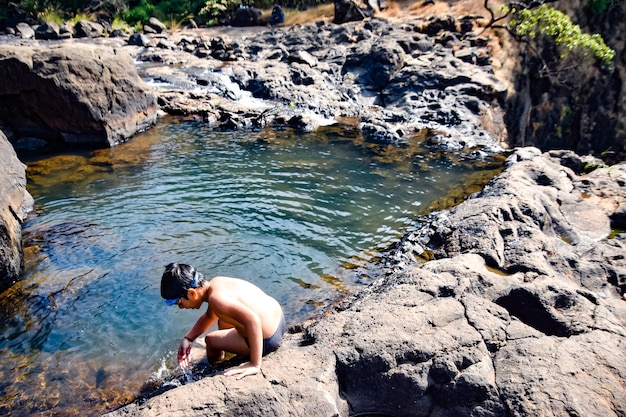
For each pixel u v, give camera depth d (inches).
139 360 169.3
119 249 235.5
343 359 147.2
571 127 743.7
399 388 143.8
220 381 138.4
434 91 531.8
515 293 171.0
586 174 324.8
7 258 203.8
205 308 197.8
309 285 213.2
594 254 214.7
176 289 144.0
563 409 126.8
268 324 149.6
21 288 206.2
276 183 318.7
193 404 131.2
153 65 622.5
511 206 240.1
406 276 186.4
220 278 152.6
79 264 223.0
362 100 546.9
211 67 609.6
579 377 134.4
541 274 192.1
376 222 272.7
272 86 530.6
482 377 138.4
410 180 331.9
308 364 145.4
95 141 381.4
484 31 699.4
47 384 158.6
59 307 195.0
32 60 349.4
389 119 477.1
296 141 406.0
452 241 229.5
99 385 158.6
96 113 368.2
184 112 466.0
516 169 298.4
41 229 252.4
